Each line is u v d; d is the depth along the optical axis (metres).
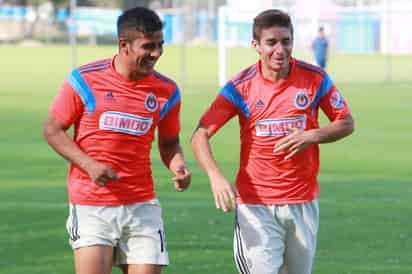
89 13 141.50
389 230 27.31
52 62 119.94
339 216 29.47
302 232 16.95
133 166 15.80
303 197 16.83
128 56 15.47
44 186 35.47
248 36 106.31
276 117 16.58
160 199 32.50
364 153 45.66
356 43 131.25
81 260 15.77
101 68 15.75
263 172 16.77
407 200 32.50
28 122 59.44
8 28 158.12
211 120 16.83
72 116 15.80
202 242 25.64
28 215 29.66
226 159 42.88
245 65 103.44
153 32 15.33
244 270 17.14
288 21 16.38
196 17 141.00
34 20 157.25
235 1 108.88
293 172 16.69
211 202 31.98
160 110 15.96
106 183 15.38
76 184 15.88
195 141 16.75
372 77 101.19
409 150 46.84
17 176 37.97
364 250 24.70
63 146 15.62
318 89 16.73
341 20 120.44
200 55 130.62
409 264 23.16
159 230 16.06
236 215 17.14
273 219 16.83
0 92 81.94
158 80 15.94
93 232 15.74
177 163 16.44
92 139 15.74
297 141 16.14
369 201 32.28
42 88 86.06
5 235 26.59
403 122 60.53
